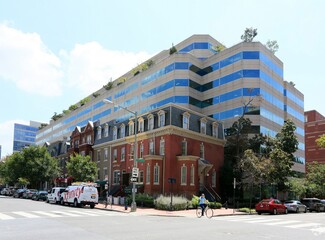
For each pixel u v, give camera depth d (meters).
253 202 41.00
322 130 95.44
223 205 40.69
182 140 39.91
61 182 63.00
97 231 14.42
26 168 60.97
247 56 54.09
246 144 46.06
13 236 12.55
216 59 58.88
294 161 65.00
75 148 59.62
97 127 56.81
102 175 51.78
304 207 37.22
